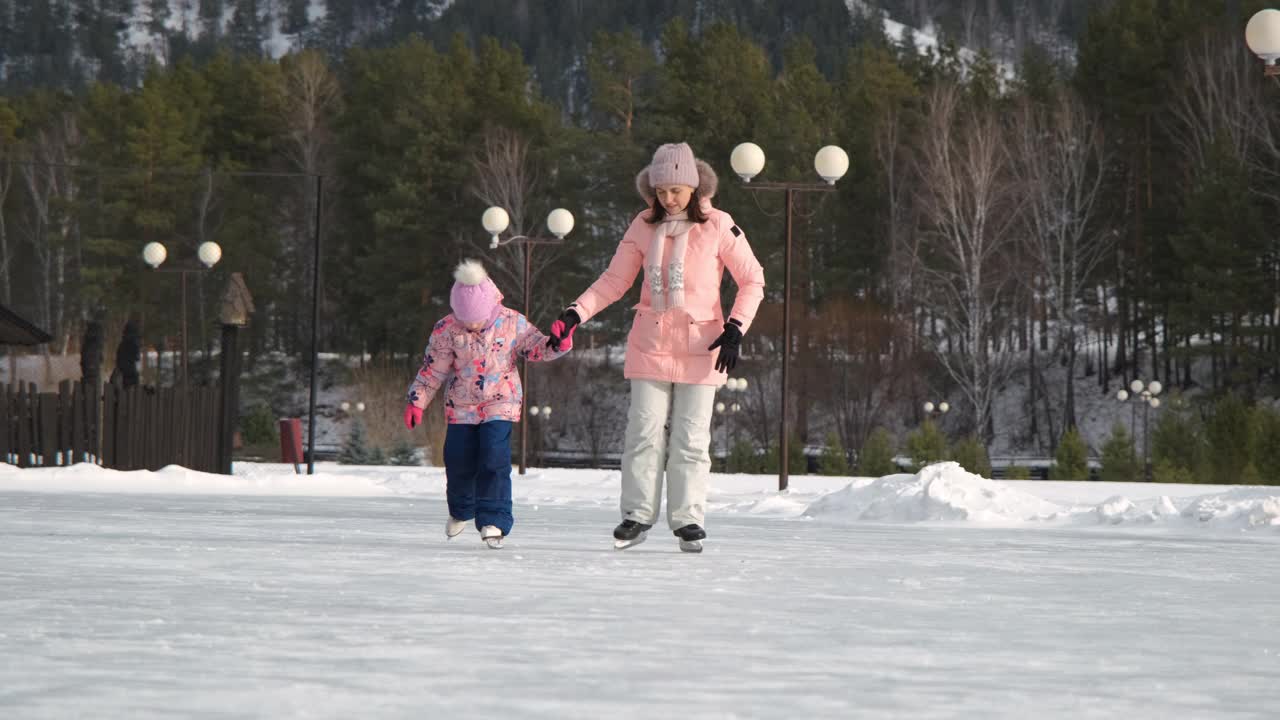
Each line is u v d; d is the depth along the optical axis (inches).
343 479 1935.3
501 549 664.4
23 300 7824.8
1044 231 6811.0
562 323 705.6
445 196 7672.2
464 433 713.6
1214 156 6259.8
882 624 372.2
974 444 4025.6
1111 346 7849.4
